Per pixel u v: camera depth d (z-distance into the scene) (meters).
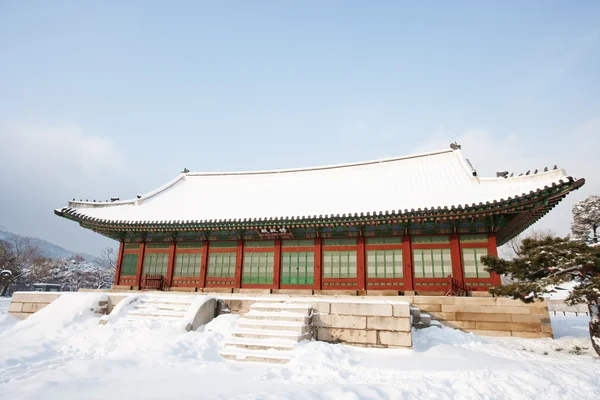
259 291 28.27
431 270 25.08
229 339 15.59
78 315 20.64
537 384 11.22
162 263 31.77
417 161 34.03
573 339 19.88
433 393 10.30
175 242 31.81
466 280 24.17
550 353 17.20
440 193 26.53
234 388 10.45
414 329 20.44
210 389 10.31
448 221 25.17
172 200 35.62
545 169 22.42
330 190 32.41
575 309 50.12
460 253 24.78
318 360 13.22
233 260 29.98
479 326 21.44
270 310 17.89
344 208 27.31
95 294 22.53
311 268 27.89
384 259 26.36
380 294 25.52
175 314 20.52
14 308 24.44
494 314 21.42
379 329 16.58
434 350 16.08
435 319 22.08
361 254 26.81
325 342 16.94
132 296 22.53
